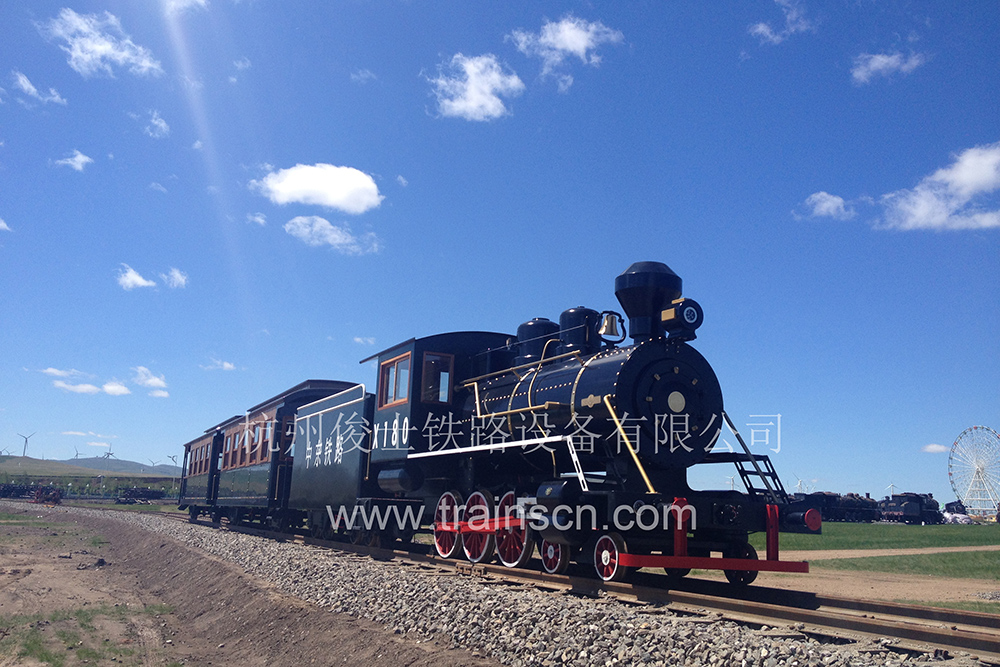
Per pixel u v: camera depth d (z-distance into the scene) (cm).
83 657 1134
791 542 2662
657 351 1088
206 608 1433
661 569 1464
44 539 3058
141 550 2434
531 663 724
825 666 566
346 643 954
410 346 1513
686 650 641
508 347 1432
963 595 1199
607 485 1053
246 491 2486
